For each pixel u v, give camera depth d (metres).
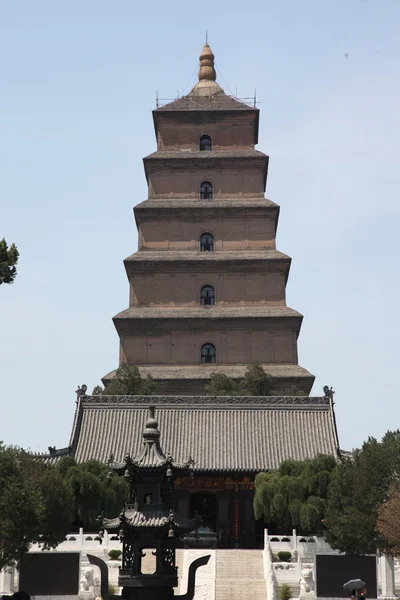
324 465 76.12
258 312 110.12
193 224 114.50
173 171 116.38
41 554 62.50
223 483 86.44
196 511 86.12
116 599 42.44
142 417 91.94
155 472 42.88
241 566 69.75
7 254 48.28
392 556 63.62
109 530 43.03
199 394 106.75
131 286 112.50
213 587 65.25
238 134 118.06
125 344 109.88
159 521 42.03
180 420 91.44
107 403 92.75
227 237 114.06
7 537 52.47
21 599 29.28
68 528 66.00
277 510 75.94
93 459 79.19
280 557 70.62
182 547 77.12
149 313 110.31
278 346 109.56
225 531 85.50
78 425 90.00
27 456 65.75
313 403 92.56
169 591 42.69
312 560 71.25
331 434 89.56
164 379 106.56
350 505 64.38
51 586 62.19
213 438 89.38
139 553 42.62
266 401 92.69
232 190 116.00
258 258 111.81
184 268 112.62
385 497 62.47
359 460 65.38
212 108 117.50
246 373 103.56
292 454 87.50
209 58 123.75
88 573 63.59
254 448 88.25
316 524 73.31
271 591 61.88
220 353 109.44
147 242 114.06
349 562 63.03
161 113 117.75
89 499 74.12
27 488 54.44
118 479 76.00
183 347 109.62
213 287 112.50
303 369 108.00
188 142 117.88
